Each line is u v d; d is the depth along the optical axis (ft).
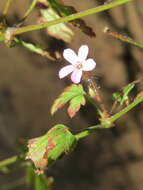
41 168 0.44
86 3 0.69
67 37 0.55
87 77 0.45
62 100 0.48
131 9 0.72
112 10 0.73
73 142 0.45
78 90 0.48
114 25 0.75
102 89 0.83
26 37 0.78
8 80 0.91
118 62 0.80
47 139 0.45
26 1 0.75
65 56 0.44
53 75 0.87
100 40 0.78
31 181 0.65
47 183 0.64
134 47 0.77
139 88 0.79
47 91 0.90
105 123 0.45
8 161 0.54
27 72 0.89
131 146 0.91
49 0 0.52
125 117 0.87
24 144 0.50
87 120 0.90
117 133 0.90
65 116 0.92
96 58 0.80
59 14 0.53
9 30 0.47
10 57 0.87
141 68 0.80
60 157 0.45
